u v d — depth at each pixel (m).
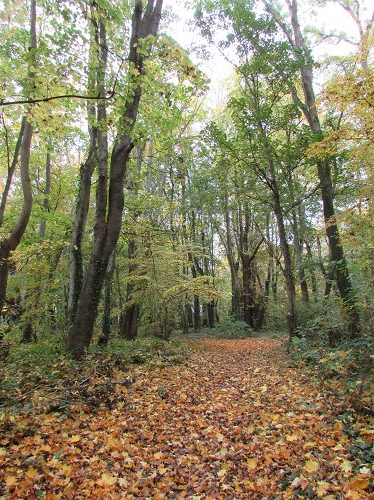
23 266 11.11
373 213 7.45
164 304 14.63
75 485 3.18
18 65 6.31
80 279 9.88
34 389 5.53
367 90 6.12
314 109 11.84
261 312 25.39
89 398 5.38
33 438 3.98
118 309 15.73
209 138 12.02
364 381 5.41
